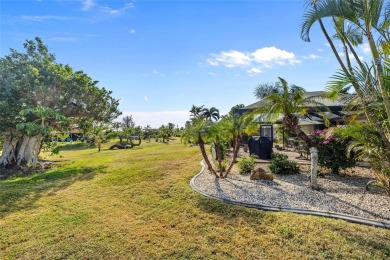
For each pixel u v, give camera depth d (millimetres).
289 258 3586
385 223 4328
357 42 5887
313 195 6242
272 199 6039
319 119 13539
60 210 6125
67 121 15320
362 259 3420
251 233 4406
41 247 4242
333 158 8281
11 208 6359
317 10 5051
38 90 12797
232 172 9828
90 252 4043
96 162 15273
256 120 8914
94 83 15883
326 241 3893
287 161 9336
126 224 5137
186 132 8961
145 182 8664
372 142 5375
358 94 5086
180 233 4613
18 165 14109
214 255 3814
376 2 4129
